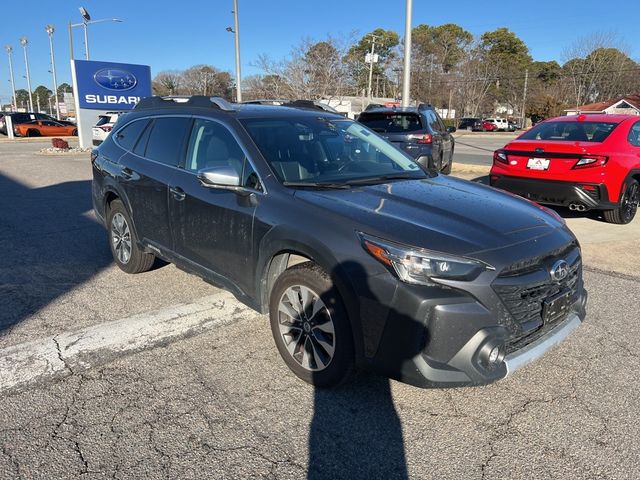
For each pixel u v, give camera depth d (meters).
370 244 2.88
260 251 3.47
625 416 3.07
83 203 9.53
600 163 7.00
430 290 2.73
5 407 3.08
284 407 3.13
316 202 3.29
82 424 2.95
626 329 4.21
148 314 4.41
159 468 2.61
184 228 4.20
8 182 12.29
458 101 61.91
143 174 4.68
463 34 77.50
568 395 3.28
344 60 29.84
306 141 4.11
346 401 3.19
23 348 3.78
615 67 62.22
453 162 17.02
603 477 2.58
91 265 5.73
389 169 4.24
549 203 7.56
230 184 3.53
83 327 4.15
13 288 4.98
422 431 2.93
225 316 4.39
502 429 2.95
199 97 4.55
